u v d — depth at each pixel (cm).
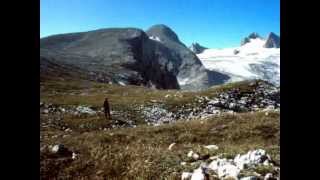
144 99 6638
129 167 1720
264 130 3002
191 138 2959
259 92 6938
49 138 2916
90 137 2891
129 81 15862
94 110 5672
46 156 1944
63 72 12725
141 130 3212
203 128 3191
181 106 6138
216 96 6619
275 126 3048
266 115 3444
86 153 1969
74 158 1902
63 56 18300
